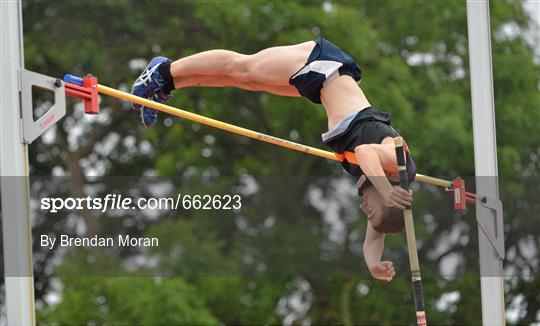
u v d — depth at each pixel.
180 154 34.47
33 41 33.38
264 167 34.09
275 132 34.38
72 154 35.72
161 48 33.94
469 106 33.97
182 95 34.34
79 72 33.94
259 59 14.25
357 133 13.79
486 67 17.50
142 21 33.69
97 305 31.83
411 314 34.88
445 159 32.19
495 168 17.39
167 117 34.97
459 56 35.81
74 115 36.22
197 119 15.39
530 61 34.62
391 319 34.97
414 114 33.00
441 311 34.81
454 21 35.38
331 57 14.05
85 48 33.44
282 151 34.34
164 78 14.88
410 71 34.53
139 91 15.05
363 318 35.06
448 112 33.34
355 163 13.94
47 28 33.47
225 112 34.47
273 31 32.78
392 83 32.44
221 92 34.09
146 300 31.17
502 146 34.22
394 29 35.22
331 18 32.06
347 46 32.03
